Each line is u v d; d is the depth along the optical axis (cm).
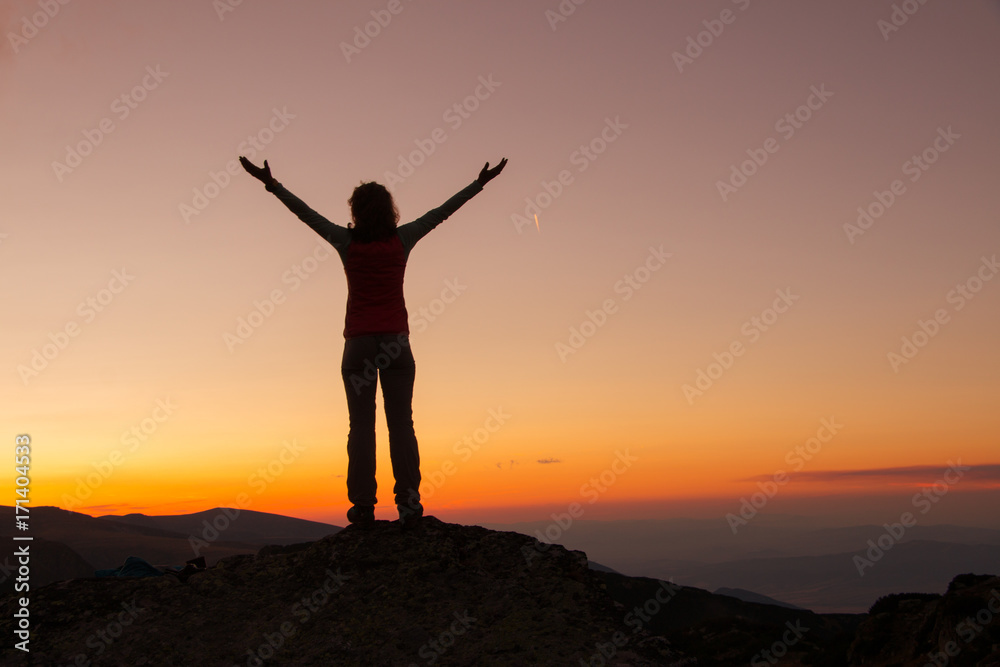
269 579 575
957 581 1670
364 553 595
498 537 643
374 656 480
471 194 642
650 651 481
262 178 591
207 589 561
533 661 467
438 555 593
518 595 545
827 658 2320
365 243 593
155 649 489
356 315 600
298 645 495
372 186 609
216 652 489
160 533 15500
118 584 570
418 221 621
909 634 1761
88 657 479
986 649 1312
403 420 632
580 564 596
